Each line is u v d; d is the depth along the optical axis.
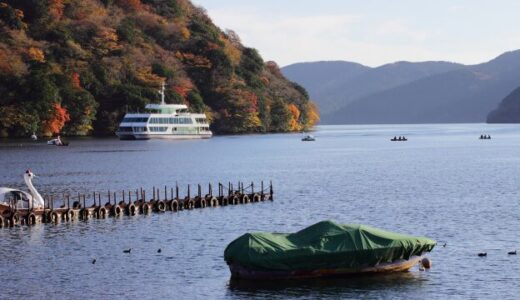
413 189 126.06
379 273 62.38
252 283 60.50
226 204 104.38
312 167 173.00
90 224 87.44
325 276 61.31
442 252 71.06
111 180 139.25
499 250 72.06
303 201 109.50
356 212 98.88
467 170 164.12
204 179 143.50
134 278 63.19
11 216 85.62
